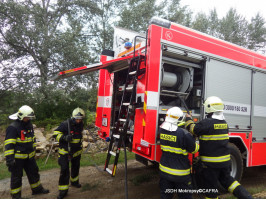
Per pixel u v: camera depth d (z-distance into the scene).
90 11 9.65
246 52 4.39
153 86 3.18
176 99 3.95
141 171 4.94
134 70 3.55
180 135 2.62
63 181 3.38
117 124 3.90
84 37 10.34
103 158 5.79
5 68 8.26
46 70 8.48
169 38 3.34
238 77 4.23
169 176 2.56
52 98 7.94
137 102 3.35
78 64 8.65
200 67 3.80
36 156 5.46
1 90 8.24
